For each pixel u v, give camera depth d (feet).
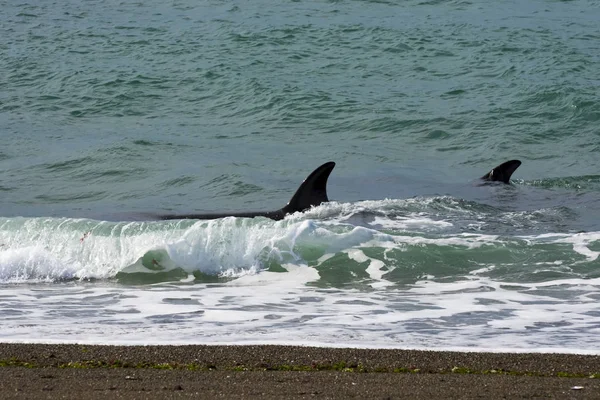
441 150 187.32
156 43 276.21
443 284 96.84
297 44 271.69
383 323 78.13
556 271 100.63
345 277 101.04
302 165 174.29
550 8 319.27
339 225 114.21
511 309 83.92
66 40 281.74
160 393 53.11
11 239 110.22
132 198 152.56
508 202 147.95
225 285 98.12
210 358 64.03
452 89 227.61
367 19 301.43
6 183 162.40
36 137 194.70
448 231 123.54
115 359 63.52
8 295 92.89
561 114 206.18
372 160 178.91
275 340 70.85
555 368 61.21
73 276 103.76
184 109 218.79
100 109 219.00
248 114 213.46
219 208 144.25
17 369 60.29
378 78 238.89
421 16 305.73
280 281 99.91
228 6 325.21
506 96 219.41
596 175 164.66
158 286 98.02
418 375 58.85
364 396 52.60
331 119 207.00
